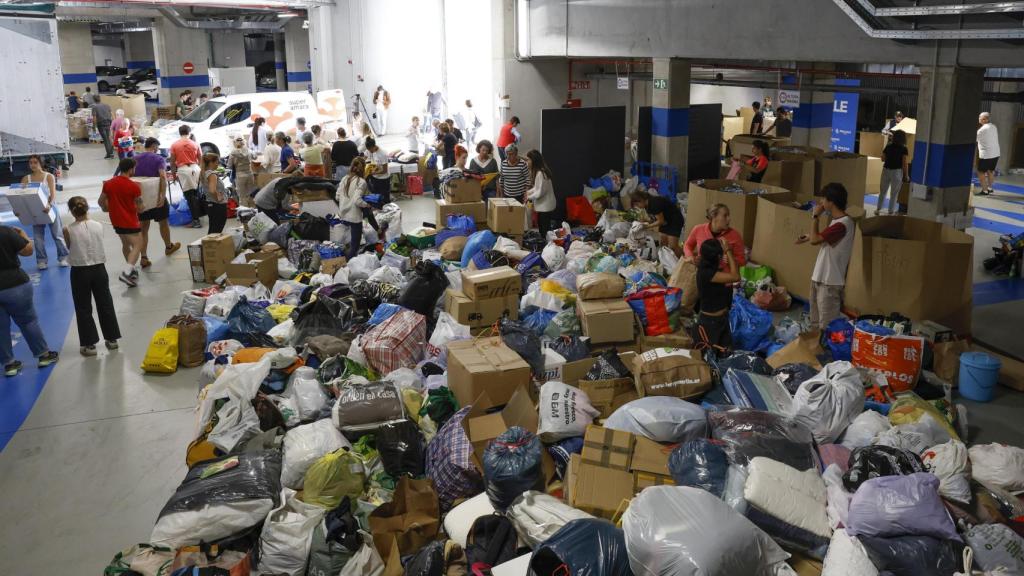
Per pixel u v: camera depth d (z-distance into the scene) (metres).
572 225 11.95
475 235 9.07
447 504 4.61
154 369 7.15
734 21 10.43
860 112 19.30
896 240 7.12
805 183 11.02
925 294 7.01
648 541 3.31
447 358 5.73
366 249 10.02
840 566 3.51
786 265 8.62
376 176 13.09
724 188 10.56
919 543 3.61
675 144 12.30
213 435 5.14
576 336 6.48
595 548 3.46
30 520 4.91
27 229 13.02
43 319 8.85
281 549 4.03
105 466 5.56
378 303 7.61
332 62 25.53
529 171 11.05
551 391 4.96
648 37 12.30
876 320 6.30
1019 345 7.14
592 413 4.92
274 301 8.31
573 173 12.47
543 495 4.12
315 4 24.84
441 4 20.92
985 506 4.09
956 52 7.74
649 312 6.63
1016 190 14.43
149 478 5.39
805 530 3.77
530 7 15.58
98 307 7.65
